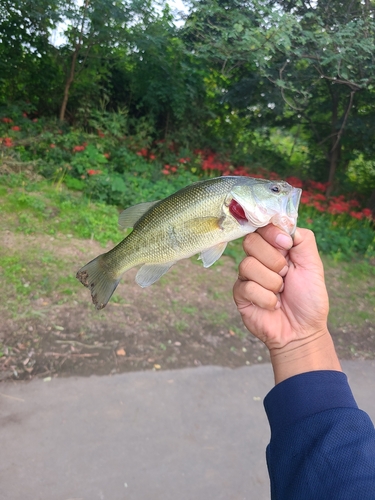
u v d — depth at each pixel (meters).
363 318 1.01
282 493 0.19
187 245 0.35
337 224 1.56
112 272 0.39
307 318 0.27
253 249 0.28
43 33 1.67
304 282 0.28
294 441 0.20
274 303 0.27
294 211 0.30
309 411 0.21
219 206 0.33
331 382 0.23
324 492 0.18
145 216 0.37
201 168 1.82
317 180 2.08
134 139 1.77
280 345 0.27
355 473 0.17
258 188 0.31
